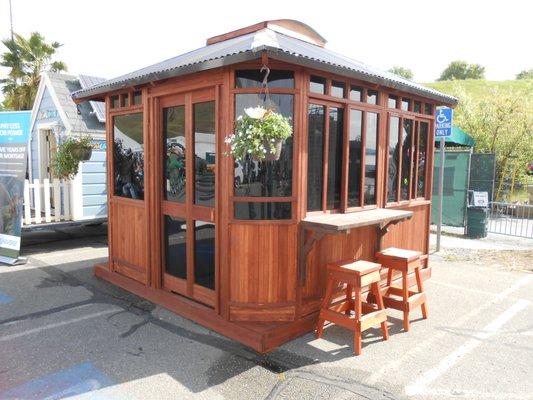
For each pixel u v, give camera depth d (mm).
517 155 14992
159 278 5219
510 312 5004
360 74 4223
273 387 3355
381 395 3250
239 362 3748
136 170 5496
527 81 37250
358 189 4906
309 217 4234
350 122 4641
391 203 5457
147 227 5250
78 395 3234
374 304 4902
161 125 5027
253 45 3697
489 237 9805
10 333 4348
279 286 4152
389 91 5172
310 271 4363
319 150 4348
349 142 4660
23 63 19922
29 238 9523
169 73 4281
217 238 4273
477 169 11922
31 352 3932
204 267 4613
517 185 15539
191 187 4625
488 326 4590
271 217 4055
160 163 5082
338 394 3258
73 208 9039
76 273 6559
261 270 4125
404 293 4469
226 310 4223
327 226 3803
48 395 3236
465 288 5914
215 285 4359
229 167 4043
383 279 5477
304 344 4102
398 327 4559
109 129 5883
